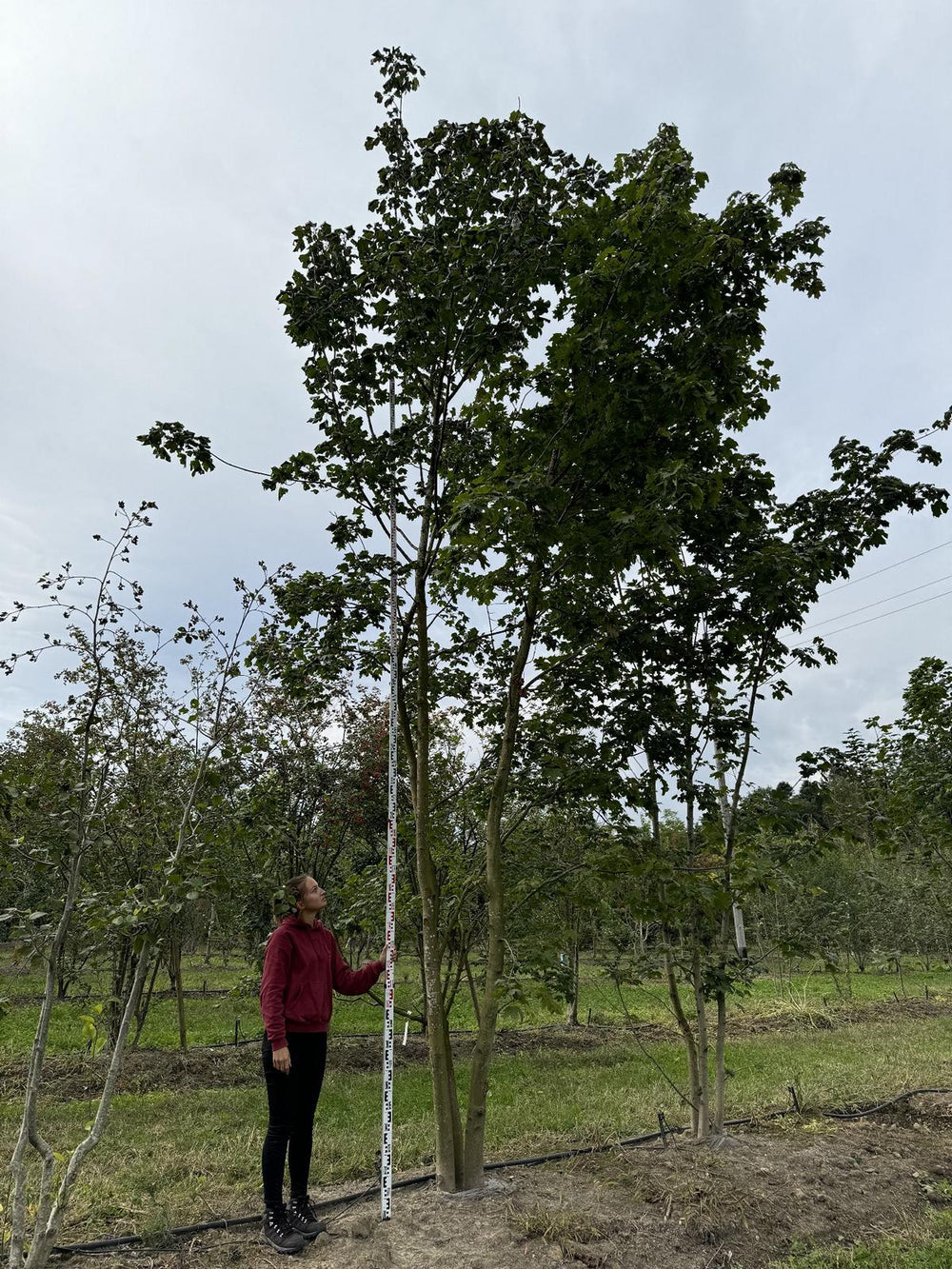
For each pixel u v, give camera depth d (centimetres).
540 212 463
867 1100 709
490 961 477
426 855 490
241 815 418
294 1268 371
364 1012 1429
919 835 884
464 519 404
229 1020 1334
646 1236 412
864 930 1938
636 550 444
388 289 481
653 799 580
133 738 575
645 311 454
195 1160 541
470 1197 444
